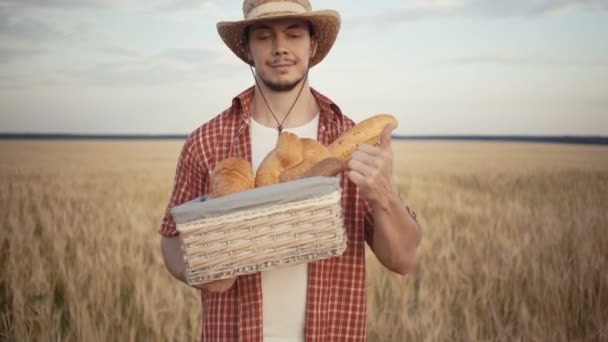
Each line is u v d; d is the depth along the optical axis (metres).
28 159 12.83
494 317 3.94
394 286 4.37
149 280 4.62
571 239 4.87
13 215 6.08
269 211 1.21
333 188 1.20
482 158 13.66
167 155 16.09
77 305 4.09
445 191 8.61
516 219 5.98
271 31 1.57
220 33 1.78
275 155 1.37
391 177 1.36
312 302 1.55
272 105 1.70
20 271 4.80
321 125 1.69
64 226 5.80
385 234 1.46
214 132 1.73
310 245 1.22
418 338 3.78
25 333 3.98
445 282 4.42
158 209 7.52
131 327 3.96
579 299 4.05
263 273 1.58
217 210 1.21
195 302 4.36
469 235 5.34
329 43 1.82
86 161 13.45
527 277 4.29
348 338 1.60
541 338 3.81
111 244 5.46
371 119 1.44
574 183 8.52
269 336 1.58
